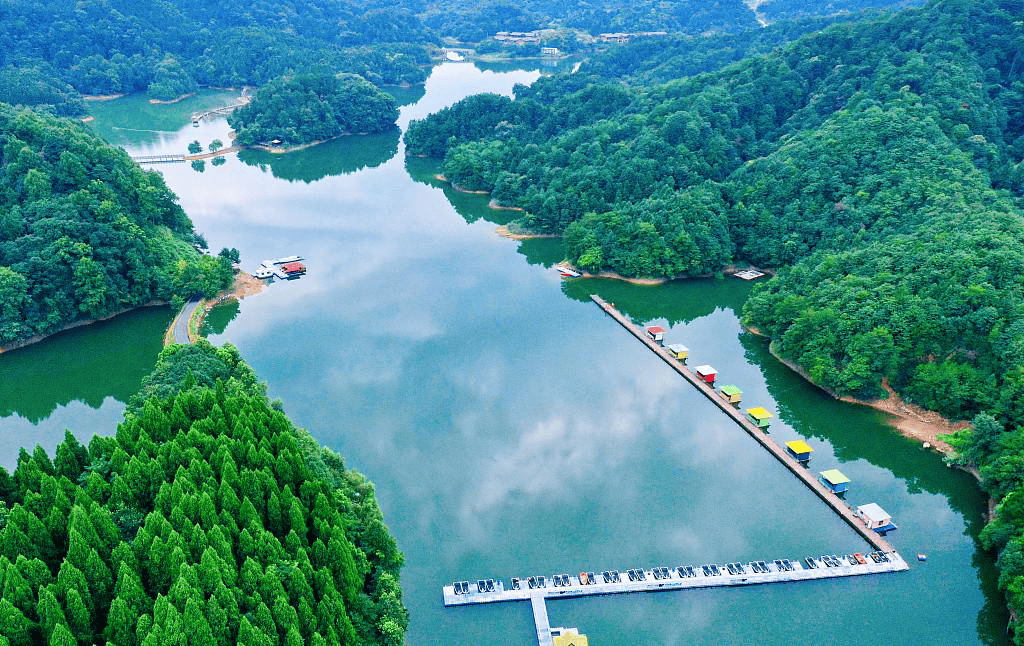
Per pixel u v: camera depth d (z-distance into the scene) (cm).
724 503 16300
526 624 13225
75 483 13488
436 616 13350
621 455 17938
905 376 19238
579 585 13838
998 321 17800
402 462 17538
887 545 14812
